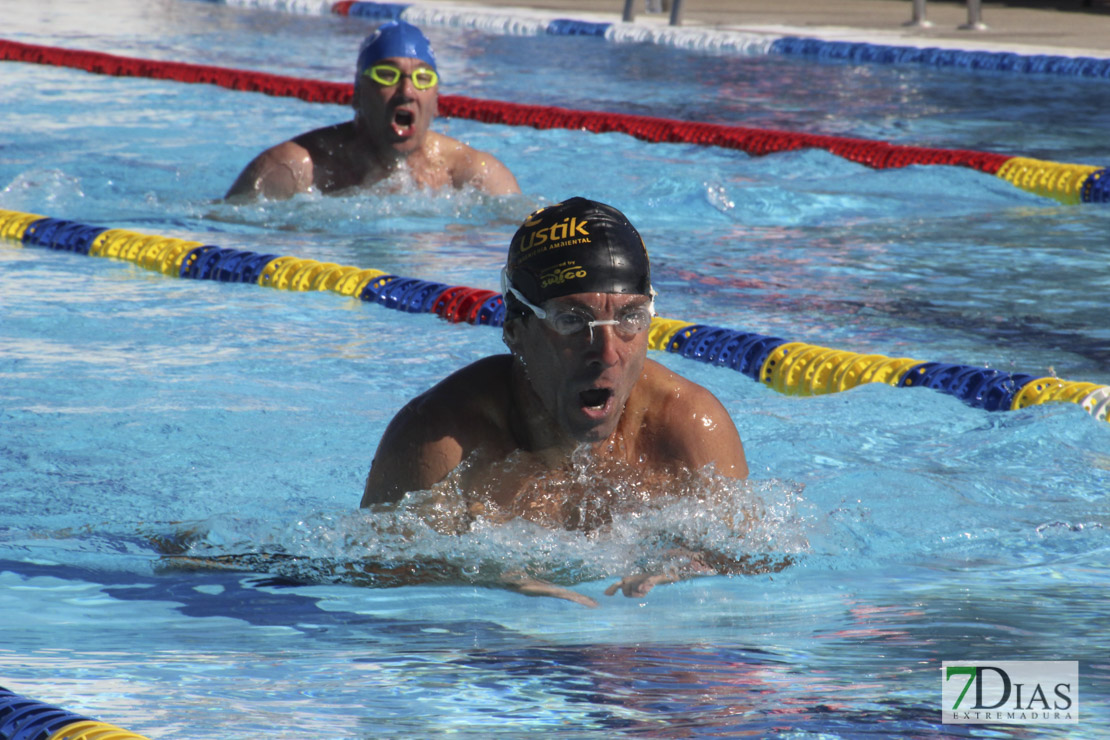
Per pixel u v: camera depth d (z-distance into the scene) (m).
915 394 13.42
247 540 9.27
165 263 19.42
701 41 46.41
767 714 5.96
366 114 22.39
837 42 43.88
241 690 6.43
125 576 8.66
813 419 12.73
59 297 17.45
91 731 5.75
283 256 19.58
